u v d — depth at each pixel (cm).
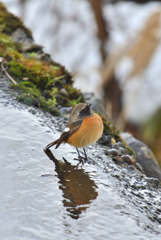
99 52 2505
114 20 2484
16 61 1324
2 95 1084
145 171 1103
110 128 1124
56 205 635
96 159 887
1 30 1634
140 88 2130
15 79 1217
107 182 764
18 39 1633
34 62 1370
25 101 1075
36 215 595
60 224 580
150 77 2164
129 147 1102
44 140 891
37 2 2425
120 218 624
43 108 1098
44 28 2328
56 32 2316
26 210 605
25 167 757
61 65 1486
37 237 538
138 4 2520
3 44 1462
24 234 541
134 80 2088
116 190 736
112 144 1041
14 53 1390
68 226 579
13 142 852
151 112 2081
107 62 1928
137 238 573
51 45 2284
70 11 2391
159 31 1731
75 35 2367
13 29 1700
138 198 731
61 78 1371
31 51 1558
